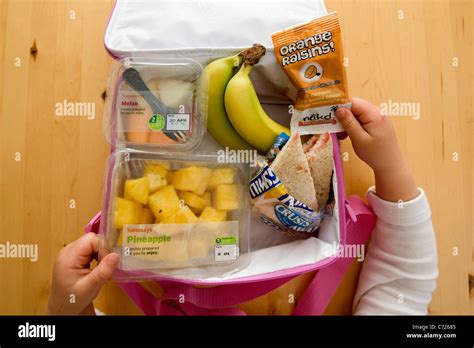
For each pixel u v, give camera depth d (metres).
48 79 0.66
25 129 0.66
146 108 0.53
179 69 0.54
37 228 0.65
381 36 0.69
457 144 0.69
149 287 0.59
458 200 0.69
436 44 0.70
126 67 0.52
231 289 0.56
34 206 0.65
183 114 0.54
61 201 0.65
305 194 0.54
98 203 0.66
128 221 0.50
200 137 0.55
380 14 0.69
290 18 0.56
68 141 0.66
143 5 0.54
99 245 0.51
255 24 0.55
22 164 0.66
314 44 0.52
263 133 0.55
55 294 0.50
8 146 0.66
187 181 0.52
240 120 0.54
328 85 0.53
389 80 0.69
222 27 0.55
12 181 0.65
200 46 0.54
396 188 0.58
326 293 0.62
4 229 0.65
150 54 0.52
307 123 0.55
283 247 0.59
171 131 0.54
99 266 0.48
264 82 0.58
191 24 0.54
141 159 0.53
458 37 0.69
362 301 0.63
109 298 0.65
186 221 0.51
